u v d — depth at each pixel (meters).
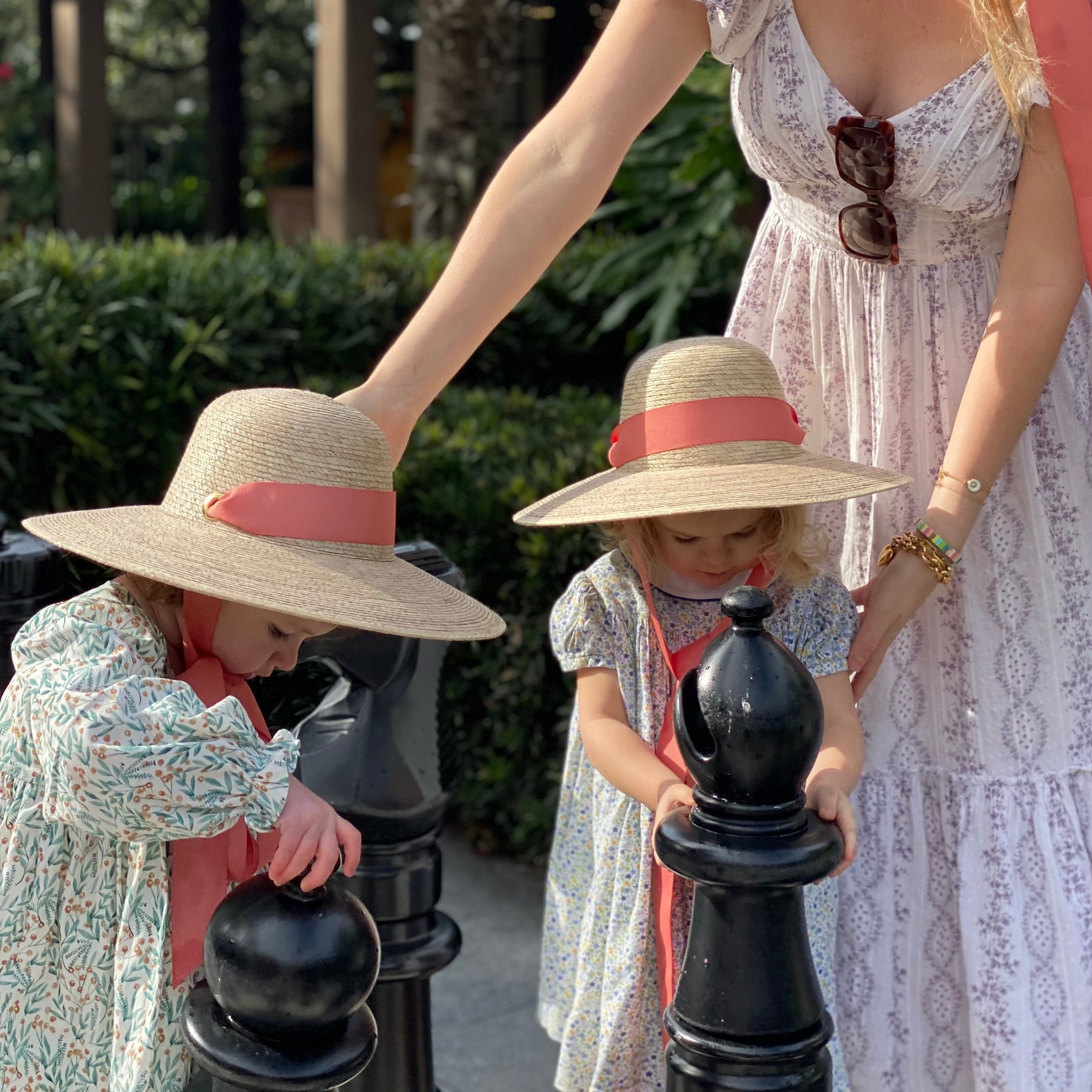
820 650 1.70
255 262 4.69
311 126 13.42
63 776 1.27
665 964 1.65
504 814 3.55
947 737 1.80
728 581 1.77
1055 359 1.63
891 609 1.63
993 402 1.62
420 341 1.60
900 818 1.82
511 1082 2.58
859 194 1.69
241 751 1.27
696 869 1.19
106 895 1.42
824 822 1.26
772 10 1.64
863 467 1.64
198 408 4.36
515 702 3.38
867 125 1.61
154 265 4.38
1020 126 1.58
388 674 1.57
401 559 1.62
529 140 1.66
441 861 1.69
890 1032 1.83
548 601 3.26
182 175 13.84
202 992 1.18
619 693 1.76
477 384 5.16
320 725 1.61
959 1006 1.82
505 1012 2.85
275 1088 1.07
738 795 1.20
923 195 1.65
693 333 5.27
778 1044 1.22
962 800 1.78
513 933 3.20
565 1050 1.80
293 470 1.36
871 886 1.83
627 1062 1.73
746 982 1.22
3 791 1.43
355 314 4.72
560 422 4.00
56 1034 1.42
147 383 4.20
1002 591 1.74
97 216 9.06
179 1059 1.38
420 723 1.62
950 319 1.74
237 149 11.80
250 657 1.44
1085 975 1.75
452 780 1.70
